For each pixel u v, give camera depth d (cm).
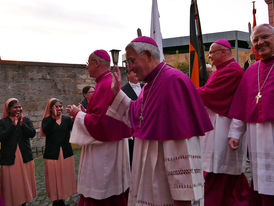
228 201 304
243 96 244
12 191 411
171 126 148
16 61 1057
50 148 432
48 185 426
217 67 313
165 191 157
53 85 1141
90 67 288
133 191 170
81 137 269
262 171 213
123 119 218
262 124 217
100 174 273
